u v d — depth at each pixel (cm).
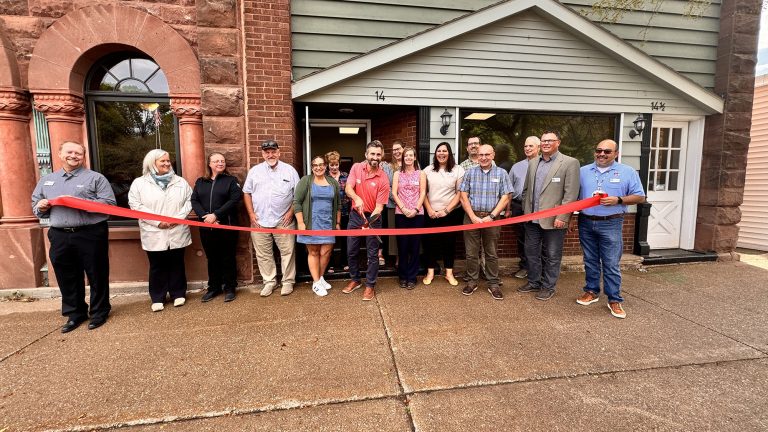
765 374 257
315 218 407
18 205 419
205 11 417
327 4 464
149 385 245
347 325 335
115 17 411
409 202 421
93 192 331
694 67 564
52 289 421
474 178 407
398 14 481
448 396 232
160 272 378
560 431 201
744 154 559
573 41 505
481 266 502
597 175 363
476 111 509
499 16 461
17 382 249
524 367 264
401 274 444
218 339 310
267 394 235
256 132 439
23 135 418
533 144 409
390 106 490
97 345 301
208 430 204
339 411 219
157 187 370
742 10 536
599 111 529
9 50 400
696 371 260
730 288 441
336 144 853
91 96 438
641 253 545
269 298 408
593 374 256
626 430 202
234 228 346
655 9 542
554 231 388
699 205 586
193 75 432
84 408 222
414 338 309
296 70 466
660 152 589
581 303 385
